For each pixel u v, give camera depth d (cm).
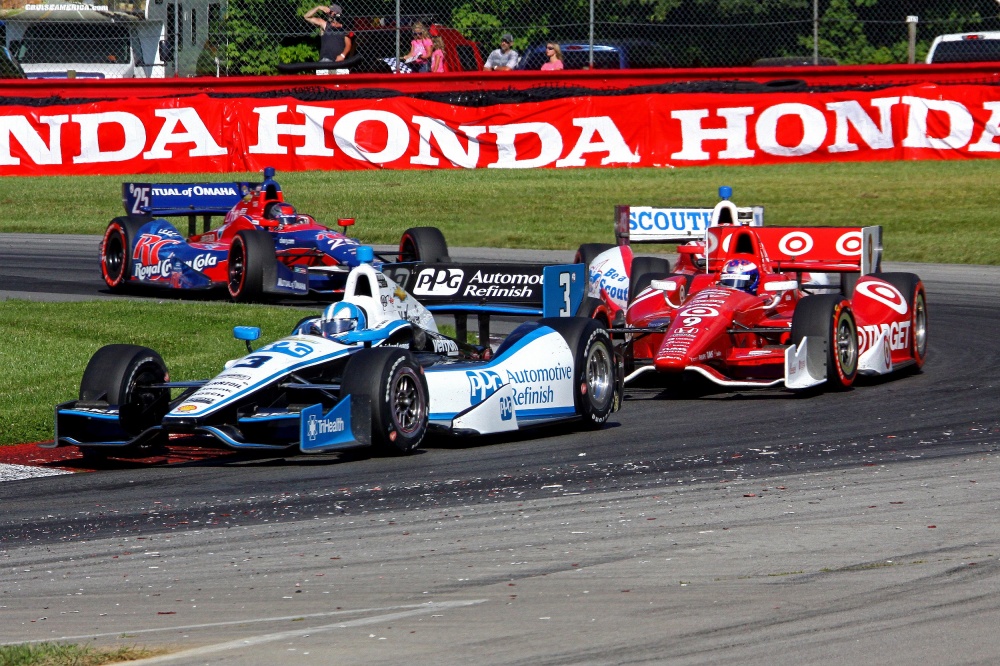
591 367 3456
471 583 2034
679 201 8081
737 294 3969
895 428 3294
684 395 3956
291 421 3061
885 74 9081
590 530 2352
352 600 1961
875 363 3981
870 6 11506
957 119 8788
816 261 4278
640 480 2773
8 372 4162
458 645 1730
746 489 2655
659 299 4206
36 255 7200
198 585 2081
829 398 3791
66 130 9219
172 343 4612
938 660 1634
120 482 2909
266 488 2786
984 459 2884
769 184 8469
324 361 3102
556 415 3350
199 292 6081
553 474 2856
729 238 4188
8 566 2245
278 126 9150
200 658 1686
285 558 2227
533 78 9325
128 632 1827
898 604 1856
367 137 9188
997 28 11500
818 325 3788
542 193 8519
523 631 1783
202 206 6284
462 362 3362
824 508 2464
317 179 9000
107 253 6119
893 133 8856
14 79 9444
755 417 3525
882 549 2155
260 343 4600
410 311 3481
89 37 10494
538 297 3681
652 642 1725
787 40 11544
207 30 10500
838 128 8881
